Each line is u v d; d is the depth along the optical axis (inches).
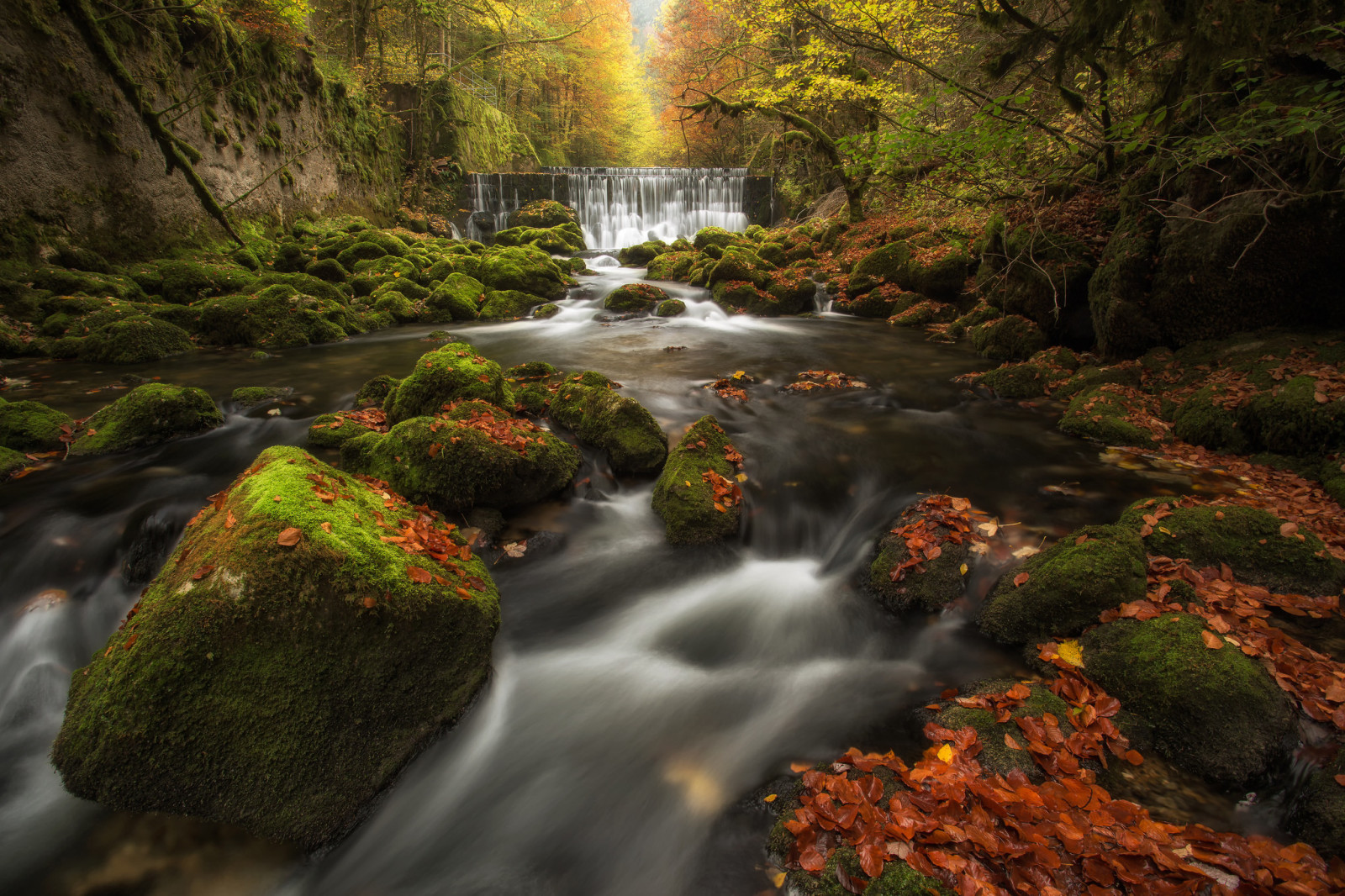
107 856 102.9
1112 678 123.3
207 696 107.4
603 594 174.2
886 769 109.7
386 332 462.6
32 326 374.0
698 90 723.4
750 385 327.3
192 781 106.8
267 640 110.7
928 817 96.4
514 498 205.5
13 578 161.8
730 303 555.5
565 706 138.3
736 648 156.3
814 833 98.4
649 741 128.7
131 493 197.8
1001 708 120.1
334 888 102.8
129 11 464.4
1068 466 221.8
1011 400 302.0
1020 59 319.9
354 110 828.0
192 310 410.3
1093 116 351.6
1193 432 235.9
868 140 358.0
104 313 381.1
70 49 420.2
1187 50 237.6
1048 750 109.3
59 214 418.3
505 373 323.6
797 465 230.7
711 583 181.0
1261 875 85.2
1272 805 101.1
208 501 190.1
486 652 139.3
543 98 1680.6
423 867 106.8
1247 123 231.3
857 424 270.4
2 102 382.6
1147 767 109.2
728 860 100.9
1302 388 214.2
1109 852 89.0
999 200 428.8
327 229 701.9
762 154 1216.8
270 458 149.6
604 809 114.5
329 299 465.7
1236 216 248.4
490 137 1170.0
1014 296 375.2
